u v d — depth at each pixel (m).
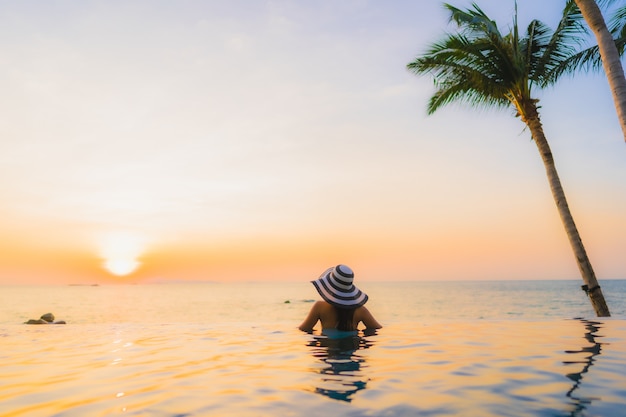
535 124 12.45
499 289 148.38
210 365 3.49
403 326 6.14
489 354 3.76
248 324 6.99
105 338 5.44
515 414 2.03
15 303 70.69
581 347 4.08
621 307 48.88
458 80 12.98
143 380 2.94
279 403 2.30
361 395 2.45
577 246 11.42
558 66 12.96
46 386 2.79
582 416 1.97
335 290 5.53
